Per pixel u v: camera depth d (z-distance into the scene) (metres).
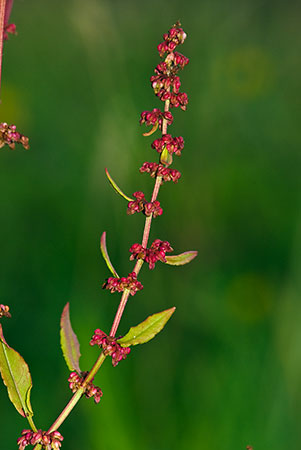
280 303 0.81
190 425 0.73
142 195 0.51
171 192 1.02
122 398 0.71
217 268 1.00
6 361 0.50
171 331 0.85
